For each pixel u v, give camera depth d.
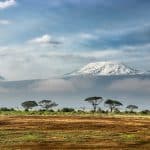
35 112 93.06
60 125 47.22
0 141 32.91
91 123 50.78
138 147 30.78
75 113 93.94
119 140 34.09
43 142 32.69
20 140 33.50
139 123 51.66
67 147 30.47
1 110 106.25
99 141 33.47
